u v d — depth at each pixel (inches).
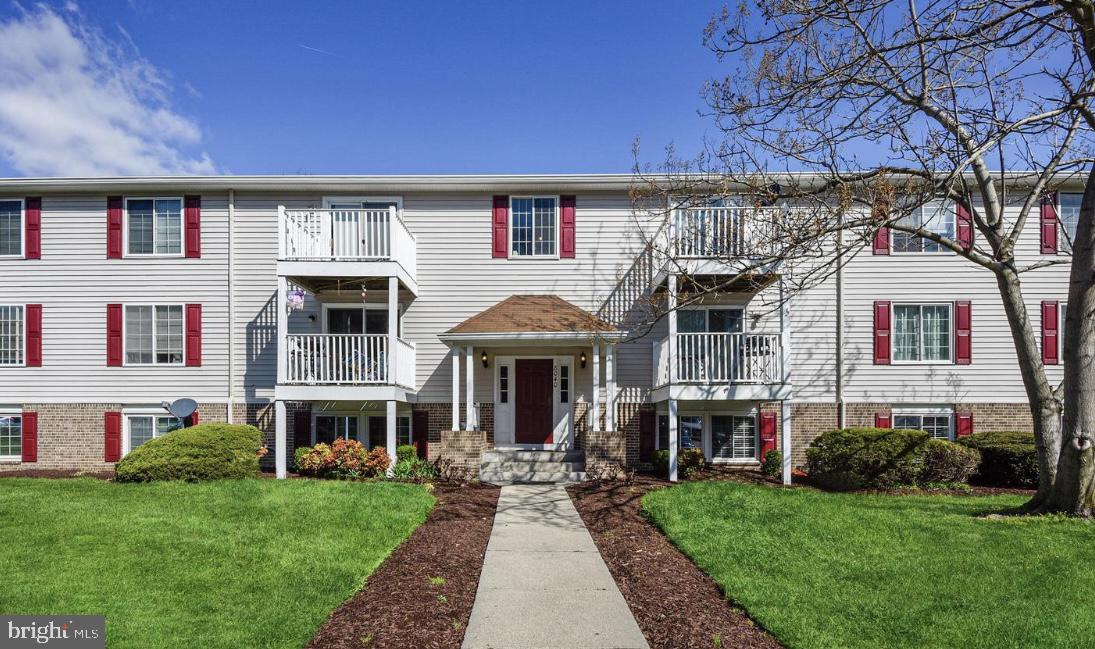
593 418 567.8
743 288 608.4
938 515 387.2
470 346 579.2
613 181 627.8
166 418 631.2
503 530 385.1
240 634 230.2
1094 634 234.1
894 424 625.0
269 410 625.0
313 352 561.3
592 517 416.5
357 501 416.8
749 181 434.6
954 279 627.5
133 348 631.2
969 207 408.2
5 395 625.6
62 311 630.5
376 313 642.2
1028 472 525.7
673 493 450.0
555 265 636.7
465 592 282.0
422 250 638.5
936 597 268.8
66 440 623.5
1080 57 378.9
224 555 314.3
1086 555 313.7
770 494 440.5
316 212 569.9
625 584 294.7
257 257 634.8
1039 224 624.1
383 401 613.6
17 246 636.1
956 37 342.0
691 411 633.6
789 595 271.1
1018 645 227.1
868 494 473.7
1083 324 385.4
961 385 621.9
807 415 623.5
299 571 295.3
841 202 370.6
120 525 351.9
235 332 630.5
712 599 275.7
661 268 562.6
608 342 572.7
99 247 634.8
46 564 293.1
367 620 245.8
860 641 230.5
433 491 490.9
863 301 629.3
